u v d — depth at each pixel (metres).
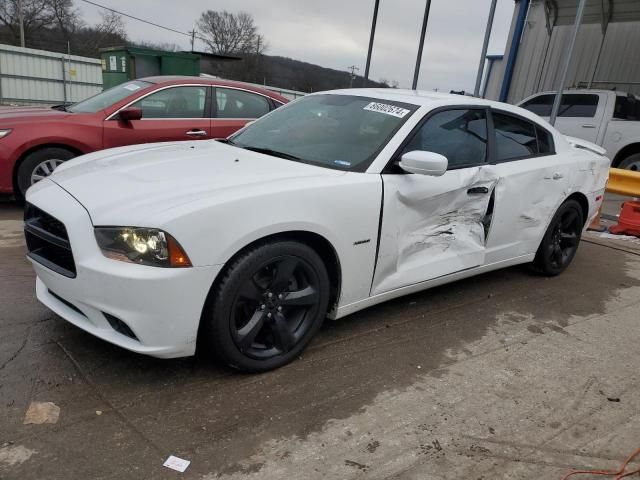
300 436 2.31
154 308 2.30
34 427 2.21
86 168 2.97
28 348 2.79
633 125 8.89
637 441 2.47
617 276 5.02
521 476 2.18
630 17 11.68
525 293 4.32
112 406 2.39
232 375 2.71
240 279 2.49
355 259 2.95
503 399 2.74
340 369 2.88
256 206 2.48
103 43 44.75
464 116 3.65
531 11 13.32
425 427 2.45
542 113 10.25
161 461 2.09
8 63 24.88
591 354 3.33
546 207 4.24
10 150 5.19
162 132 5.84
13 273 3.79
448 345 3.28
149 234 2.26
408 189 3.10
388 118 3.36
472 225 3.63
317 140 3.36
